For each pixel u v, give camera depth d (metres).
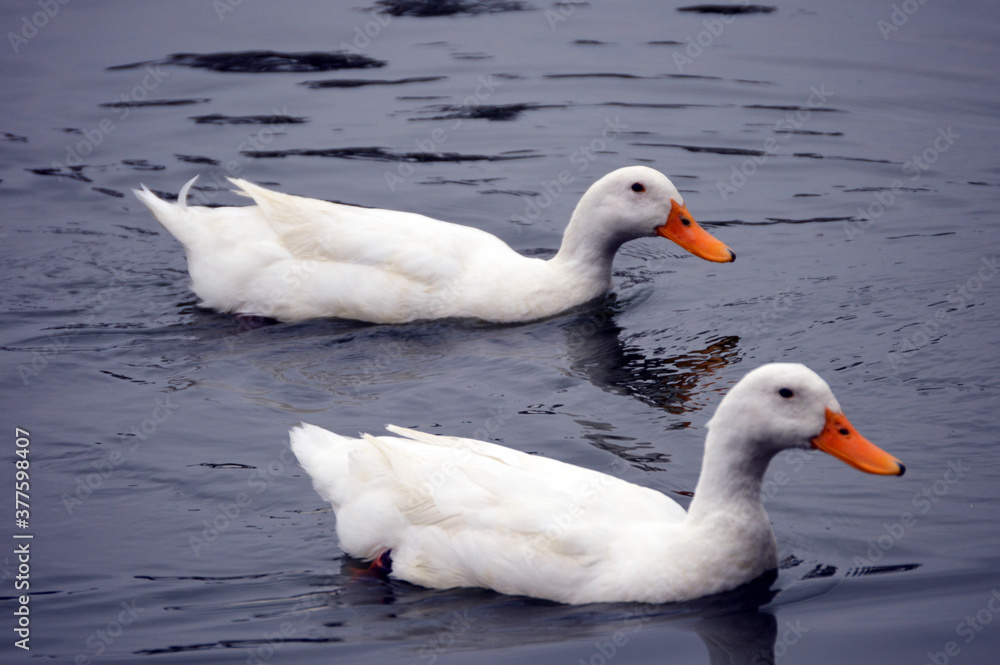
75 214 16.73
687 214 13.62
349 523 8.85
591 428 10.89
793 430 7.97
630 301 14.26
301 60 22.72
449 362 12.47
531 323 13.59
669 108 20.53
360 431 10.84
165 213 13.84
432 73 22.12
